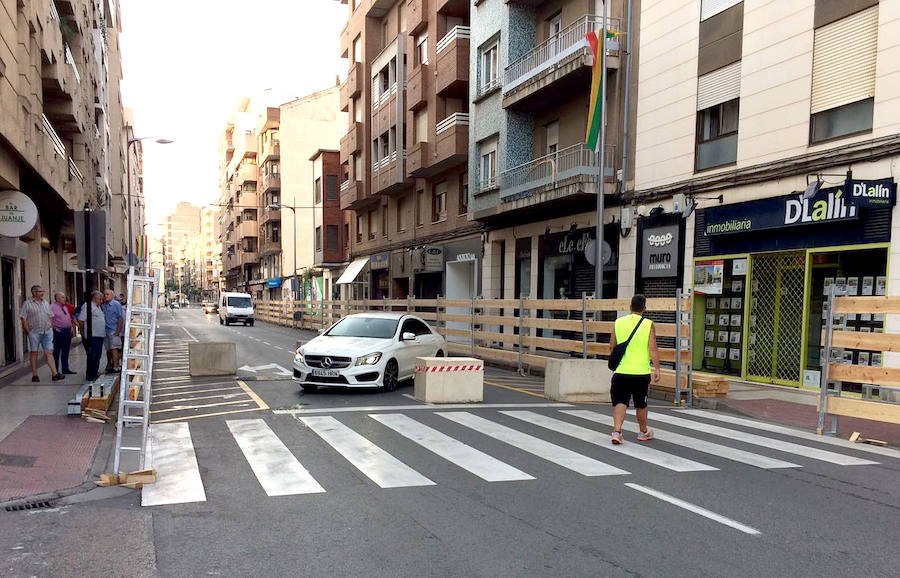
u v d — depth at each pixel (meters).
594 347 12.22
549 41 17.70
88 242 10.26
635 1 15.18
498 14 19.31
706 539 4.19
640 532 4.31
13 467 5.68
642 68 14.90
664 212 14.09
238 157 73.31
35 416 7.99
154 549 3.96
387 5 29.53
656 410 9.70
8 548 3.96
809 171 10.88
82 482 5.39
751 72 12.06
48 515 4.59
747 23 12.18
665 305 10.48
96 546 4.00
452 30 22.12
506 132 18.98
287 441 6.98
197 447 6.68
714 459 6.45
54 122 17.70
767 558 3.89
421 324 12.87
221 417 8.42
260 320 50.19
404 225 28.77
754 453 6.78
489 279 21.30
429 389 9.78
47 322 11.59
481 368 10.12
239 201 70.38
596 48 13.68
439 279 25.48
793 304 11.56
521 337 14.64
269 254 62.00
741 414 9.41
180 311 80.94
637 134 15.02
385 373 10.88
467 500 4.96
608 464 6.14
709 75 13.09
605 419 8.69
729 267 12.80
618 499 5.03
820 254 11.03
